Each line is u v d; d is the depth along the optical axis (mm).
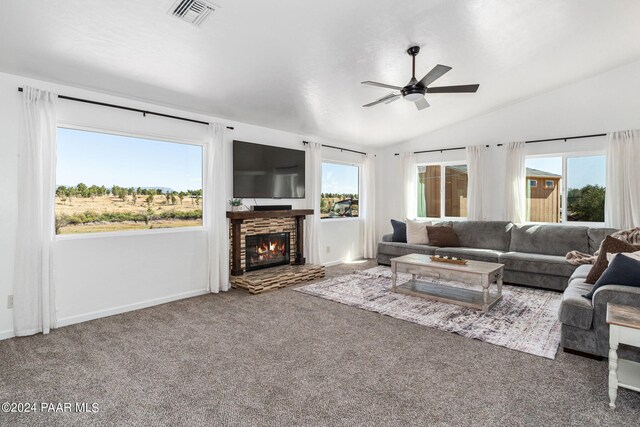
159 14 2338
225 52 2916
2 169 2877
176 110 4023
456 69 3867
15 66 2805
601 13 3096
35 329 2969
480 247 5266
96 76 3082
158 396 2002
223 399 1971
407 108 4871
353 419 1786
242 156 4652
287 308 3656
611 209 4492
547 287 4262
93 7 2213
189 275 4168
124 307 3586
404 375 2240
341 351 2602
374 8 2551
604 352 2379
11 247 2922
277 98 4051
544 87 4816
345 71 3551
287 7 2400
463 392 2037
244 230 4613
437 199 6414
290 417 1803
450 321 3219
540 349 2609
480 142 5719
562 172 5039
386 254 5910
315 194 5645
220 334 2938
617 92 4527
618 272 2387
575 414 1826
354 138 6125
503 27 3098
